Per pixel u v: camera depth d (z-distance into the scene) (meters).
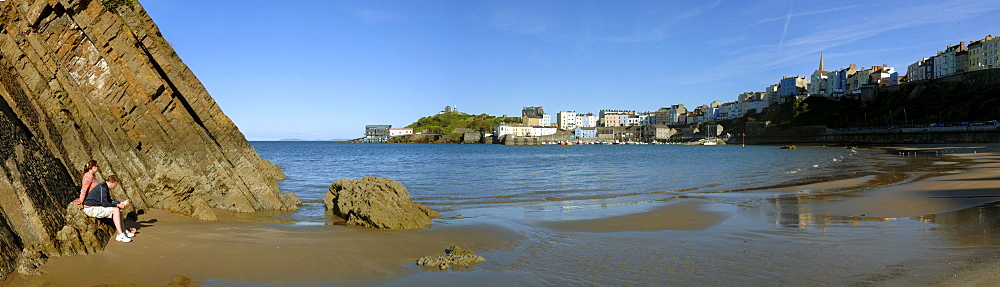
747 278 8.07
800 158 61.72
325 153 107.06
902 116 131.12
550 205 18.89
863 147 102.44
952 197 17.84
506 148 158.38
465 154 99.50
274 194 17.70
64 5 15.58
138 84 16.59
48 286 7.14
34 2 14.77
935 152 65.69
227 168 17.58
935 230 11.56
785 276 8.10
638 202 19.42
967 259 8.47
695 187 26.47
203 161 16.94
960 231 11.21
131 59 16.73
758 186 25.98
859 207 16.38
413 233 12.26
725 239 11.55
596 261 9.50
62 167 11.25
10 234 7.60
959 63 129.00
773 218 14.66
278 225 13.17
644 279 8.16
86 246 8.55
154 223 12.02
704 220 14.52
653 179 32.28
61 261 7.96
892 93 143.62
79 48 15.79
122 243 9.26
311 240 10.80
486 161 65.38
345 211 14.45
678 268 8.84
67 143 12.80
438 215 15.73
